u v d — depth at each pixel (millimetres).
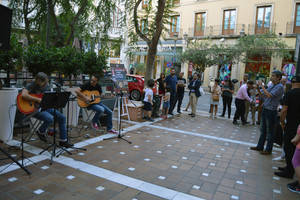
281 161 4934
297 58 5312
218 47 22750
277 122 5500
